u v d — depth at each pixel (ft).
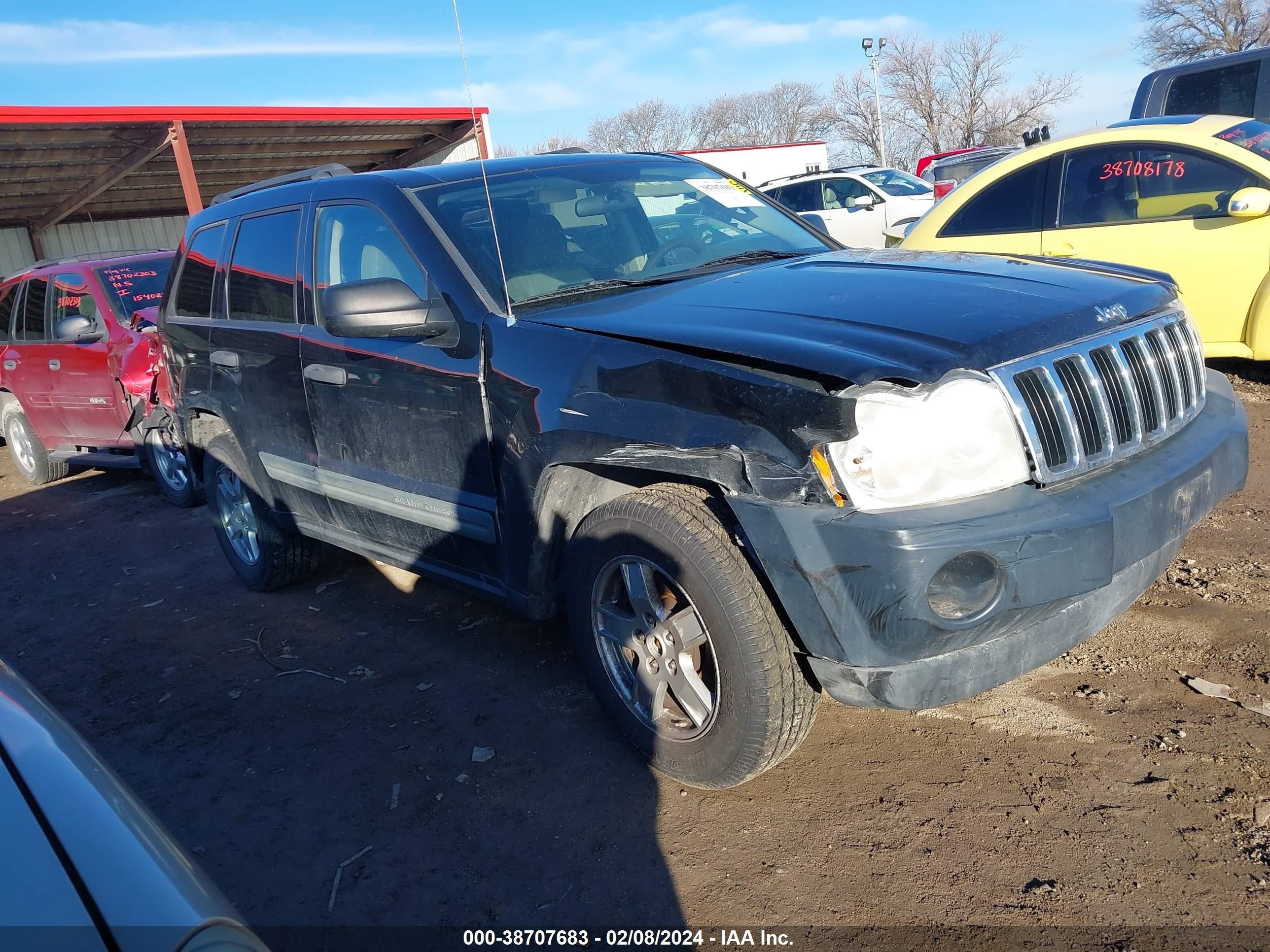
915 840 8.29
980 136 188.34
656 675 9.24
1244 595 11.76
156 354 22.26
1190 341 9.80
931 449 7.46
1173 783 8.54
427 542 11.69
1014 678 8.12
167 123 50.57
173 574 18.40
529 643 13.08
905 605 7.22
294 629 14.65
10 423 28.89
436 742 10.85
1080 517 7.53
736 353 8.01
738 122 213.05
